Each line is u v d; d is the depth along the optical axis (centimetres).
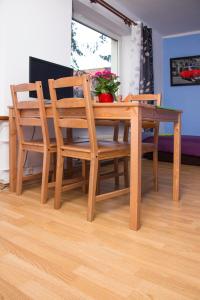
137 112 140
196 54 470
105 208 180
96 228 147
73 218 161
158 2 362
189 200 201
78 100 154
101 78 186
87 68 362
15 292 93
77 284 97
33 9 246
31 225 150
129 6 374
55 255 118
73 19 331
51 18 264
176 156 199
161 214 171
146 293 93
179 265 111
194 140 378
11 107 212
